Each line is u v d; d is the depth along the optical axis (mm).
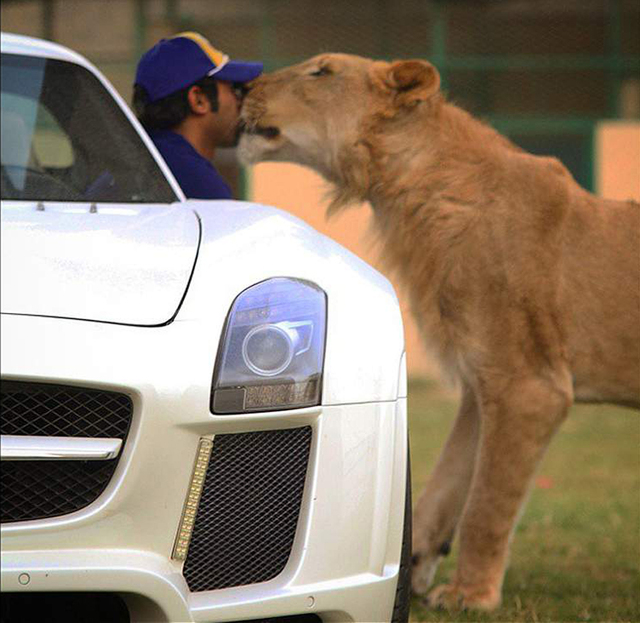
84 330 3725
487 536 6078
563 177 6453
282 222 4750
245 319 3982
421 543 6453
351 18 23312
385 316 4344
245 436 3928
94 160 5320
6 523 3613
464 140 6566
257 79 6996
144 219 4570
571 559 7191
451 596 6012
